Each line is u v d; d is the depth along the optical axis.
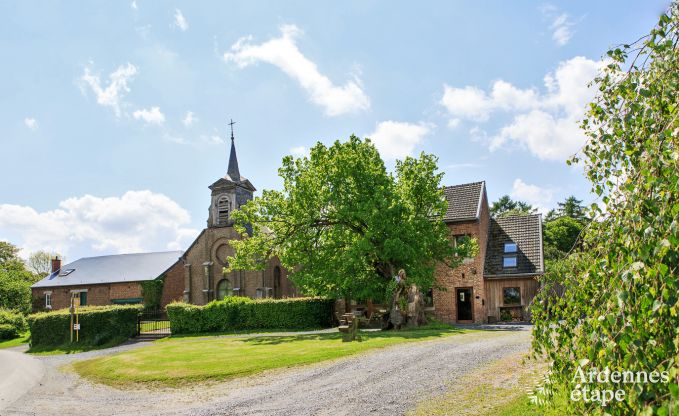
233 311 31.58
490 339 18.16
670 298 3.80
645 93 4.71
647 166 4.36
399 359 14.80
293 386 12.90
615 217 4.80
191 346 22.09
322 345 18.97
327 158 27.97
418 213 28.45
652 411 3.75
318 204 27.97
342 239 27.84
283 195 29.19
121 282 49.69
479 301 31.20
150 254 53.56
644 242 4.06
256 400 11.85
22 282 54.66
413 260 27.00
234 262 29.62
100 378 16.95
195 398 12.90
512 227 34.50
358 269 28.30
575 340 5.23
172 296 49.78
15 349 33.00
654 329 4.04
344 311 32.22
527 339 17.56
